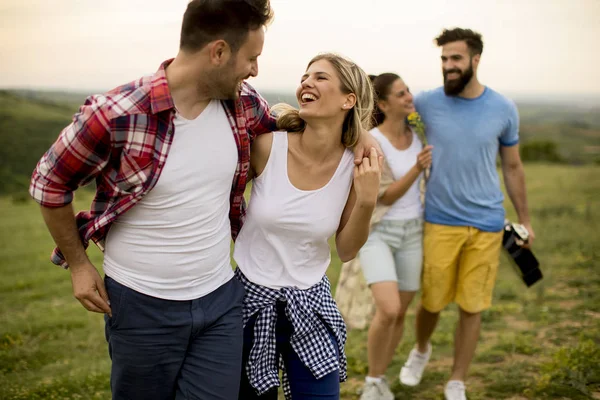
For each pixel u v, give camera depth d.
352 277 5.33
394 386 4.22
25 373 4.48
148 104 2.13
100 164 2.17
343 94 2.49
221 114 2.32
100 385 4.24
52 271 8.22
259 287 2.58
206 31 2.12
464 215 3.84
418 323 4.14
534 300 5.91
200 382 2.40
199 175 2.25
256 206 2.56
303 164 2.57
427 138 3.94
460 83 3.80
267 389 2.53
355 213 2.55
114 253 2.31
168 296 2.31
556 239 8.21
